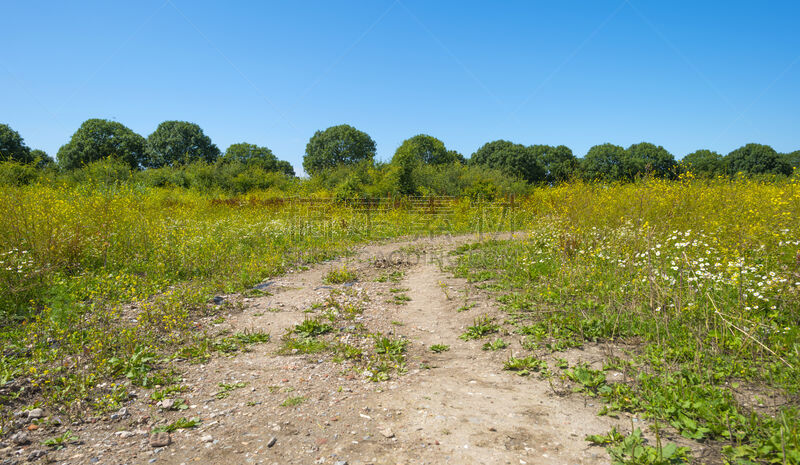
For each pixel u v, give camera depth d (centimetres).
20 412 311
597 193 1070
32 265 594
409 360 430
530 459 251
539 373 378
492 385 363
